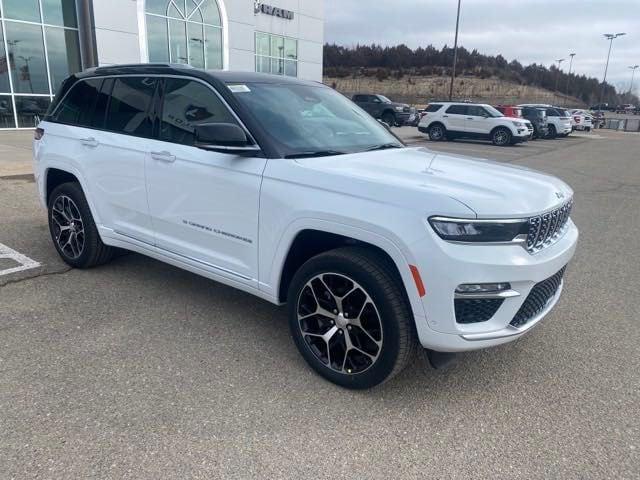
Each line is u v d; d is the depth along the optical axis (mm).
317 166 3109
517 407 2959
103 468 2365
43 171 4871
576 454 2580
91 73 4652
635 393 3135
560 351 3633
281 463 2447
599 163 16156
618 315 4289
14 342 3459
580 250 6230
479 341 2725
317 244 3283
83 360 3266
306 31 30281
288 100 3834
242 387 3045
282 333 3730
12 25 17453
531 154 18625
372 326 2910
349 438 2643
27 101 18234
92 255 4660
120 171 4141
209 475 2354
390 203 2734
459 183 2918
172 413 2773
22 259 5059
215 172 3465
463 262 2582
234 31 24453
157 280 4645
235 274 3521
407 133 26797
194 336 3637
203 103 3678
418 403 2963
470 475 2420
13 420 2664
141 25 20531
